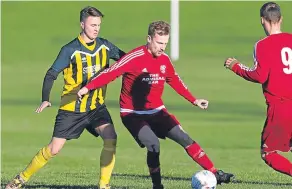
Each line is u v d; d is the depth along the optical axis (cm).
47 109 8375
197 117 7725
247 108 8438
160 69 2912
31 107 8619
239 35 15938
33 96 9706
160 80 2930
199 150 2930
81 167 4356
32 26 17212
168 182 3462
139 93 2930
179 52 13900
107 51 3016
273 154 2839
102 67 3003
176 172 4012
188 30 16462
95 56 2975
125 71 2875
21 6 18962
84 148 5625
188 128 6938
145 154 5156
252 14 17725
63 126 2988
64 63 2922
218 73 11444
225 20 17325
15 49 14750
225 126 7075
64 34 16612
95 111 3011
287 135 2812
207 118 7656
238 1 18712
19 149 5572
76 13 18438
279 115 2794
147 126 2933
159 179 2975
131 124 2942
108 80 2844
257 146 5781
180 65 12362
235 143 5978
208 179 2827
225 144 5912
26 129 6906
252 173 3944
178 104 8762
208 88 10062
